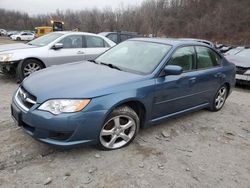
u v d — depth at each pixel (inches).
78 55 300.2
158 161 139.3
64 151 140.5
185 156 147.3
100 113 130.0
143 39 191.0
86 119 126.6
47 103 125.4
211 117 211.0
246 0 2444.6
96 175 124.3
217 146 163.5
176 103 172.2
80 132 127.1
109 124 140.7
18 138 149.9
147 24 2420.0
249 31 2172.7
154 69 157.9
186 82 173.6
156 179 125.2
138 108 153.2
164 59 162.7
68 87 132.0
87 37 313.6
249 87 361.7
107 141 143.6
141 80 148.9
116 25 2426.2
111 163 133.9
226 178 131.9
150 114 156.8
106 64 173.3
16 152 136.7
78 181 119.6
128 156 141.1
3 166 125.6
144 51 175.0
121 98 136.7
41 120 123.5
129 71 159.6
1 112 186.9
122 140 149.0
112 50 193.5
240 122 207.9
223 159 148.9
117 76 148.5
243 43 1963.6
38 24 4052.7
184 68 177.2
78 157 136.4
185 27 2507.4
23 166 126.7
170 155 146.4
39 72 159.9
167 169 133.5
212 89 205.5
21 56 266.5
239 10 2377.0
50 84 136.3
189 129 182.9
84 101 126.7
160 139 163.3
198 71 187.5
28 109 130.2
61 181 118.9
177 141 163.6
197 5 2721.5
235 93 311.6
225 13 2409.0
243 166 144.2
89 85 134.6
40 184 116.2
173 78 164.4
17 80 272.1
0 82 275.0
